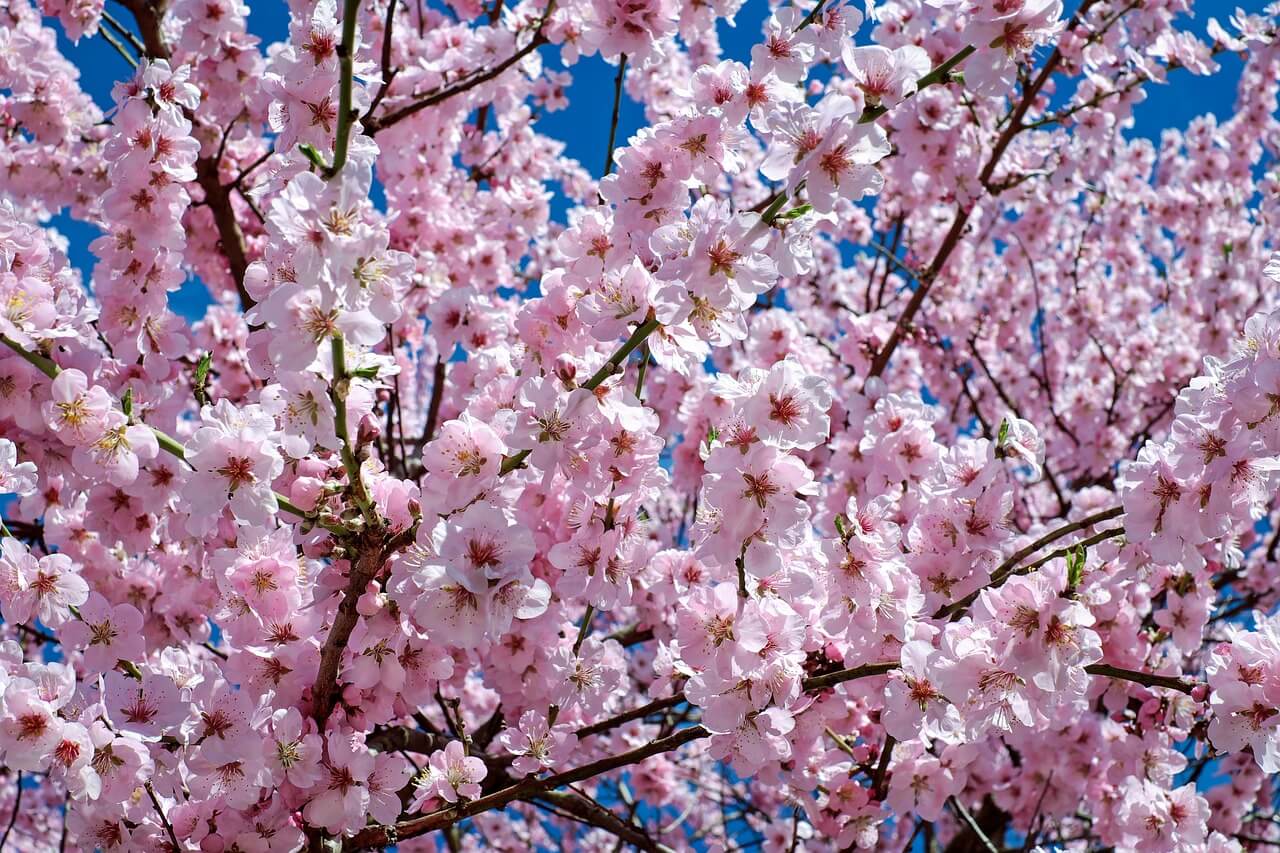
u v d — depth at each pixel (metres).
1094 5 5.56
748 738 2.75
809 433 2.46
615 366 2.46
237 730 2.68
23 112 5.30
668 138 2.80
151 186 3.12
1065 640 2.44
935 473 3.22
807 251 2.39
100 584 3.87
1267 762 2.47
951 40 5.41
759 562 2.56
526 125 6.30
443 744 4.00
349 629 2.64
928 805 3.50
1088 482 7.71
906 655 2.61
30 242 2.82
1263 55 5.68
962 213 5.97
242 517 2.36
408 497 2.67
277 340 2.14
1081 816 6.29
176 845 2.80
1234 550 3.48
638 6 3.33
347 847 3.05
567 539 3.28
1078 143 6.52
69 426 2.54
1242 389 2.39
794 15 2.75
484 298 4.50
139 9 5.20
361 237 2.08
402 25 5.41
